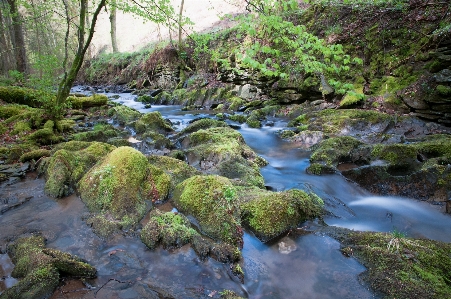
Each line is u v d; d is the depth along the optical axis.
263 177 6.17
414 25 9.82
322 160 6.68
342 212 4.88
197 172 5.64
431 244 3.54
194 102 16.11
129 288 3.00
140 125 9.41
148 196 4.74
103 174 4.76
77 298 2.85
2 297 2.73
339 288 3.05
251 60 5.11
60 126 8.88
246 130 10.33
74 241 3.81
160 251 3.60
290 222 4.05
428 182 5.21
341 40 11.80
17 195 5.07
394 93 9.41
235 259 3.40
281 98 12.82
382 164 5.88
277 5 5.16
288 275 3.27
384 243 3.52
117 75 27.12
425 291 2.78
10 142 7.60
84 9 8.46
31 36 28.47
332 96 11.03
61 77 10.73
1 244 3.77
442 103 8.02
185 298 2.89
